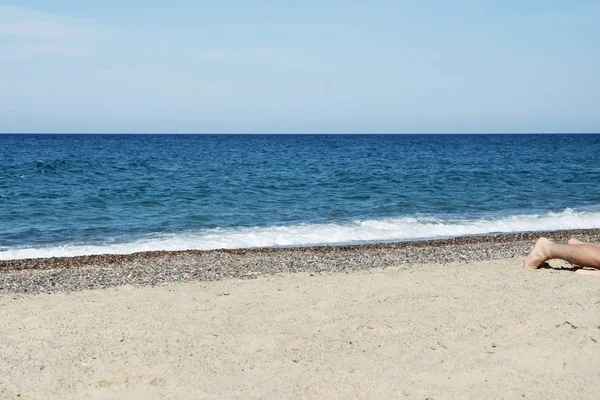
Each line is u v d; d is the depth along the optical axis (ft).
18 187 85.35
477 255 36.88
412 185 89.30
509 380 13.66
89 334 17.74
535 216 60.34
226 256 38.09
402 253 38.27
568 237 46.19
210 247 45.32
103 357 15.66
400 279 24.38
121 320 19.19
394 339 16.55
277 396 13.17
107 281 30.40
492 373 13.97
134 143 337.52
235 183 92.99
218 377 14.24
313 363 14.96
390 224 55.11
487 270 25.90
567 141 384.06
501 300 20.03
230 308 20.39
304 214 61.87
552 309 18.58
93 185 88.84
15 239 48.85
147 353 15.92
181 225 55.21
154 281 30.22
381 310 19.43
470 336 16.48
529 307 18.93
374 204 69.31
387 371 14.24
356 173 110.93
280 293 22.44
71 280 30.81
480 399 12.80
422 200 72.59
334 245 46.11
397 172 112.98
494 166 130.72
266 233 50.60
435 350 15.57
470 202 71.20
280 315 19.30
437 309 19.25
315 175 107.76
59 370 14.85
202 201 71.82
